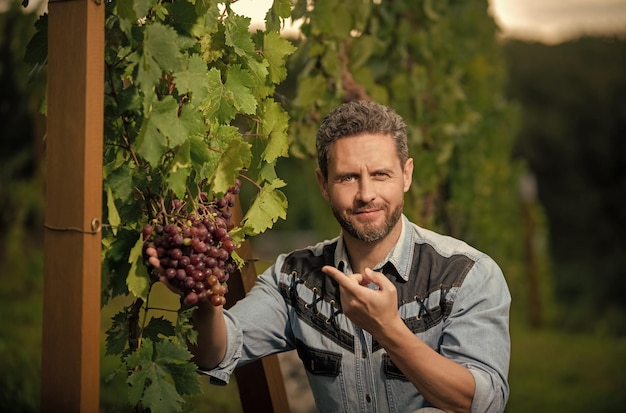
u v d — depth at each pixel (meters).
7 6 6.98
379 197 2.17
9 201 9.48
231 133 2.03
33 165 10.68
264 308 2.40
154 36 1.73
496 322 2.19
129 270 1.88
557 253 25.86
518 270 10.99
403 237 2.34
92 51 1.65
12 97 8.30
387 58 4.27
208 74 1.97
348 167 2.17
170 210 1.90
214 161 1.96
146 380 1.92
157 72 1.73
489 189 6.70
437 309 2.23
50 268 1.67
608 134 27.53
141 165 1.85
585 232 26.14
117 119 1.86
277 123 2.19
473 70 5.94
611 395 7.25
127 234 1.86
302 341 2.39
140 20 1.88
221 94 2.00
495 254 7.51
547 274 12.61
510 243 9.49
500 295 2.23
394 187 2.19
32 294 8.23
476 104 6.05
